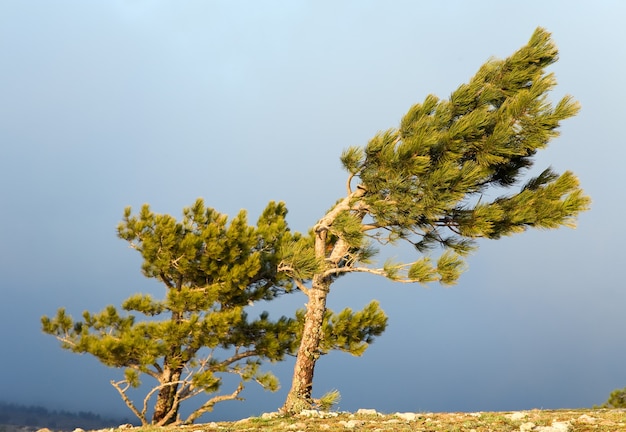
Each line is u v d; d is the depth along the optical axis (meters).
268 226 20.89
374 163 14.53
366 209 15.15
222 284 18.64
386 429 10.45
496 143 13.91
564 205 13.85
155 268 19.77
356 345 19.66
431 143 13.59
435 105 14.62
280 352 19.78
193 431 11.98
